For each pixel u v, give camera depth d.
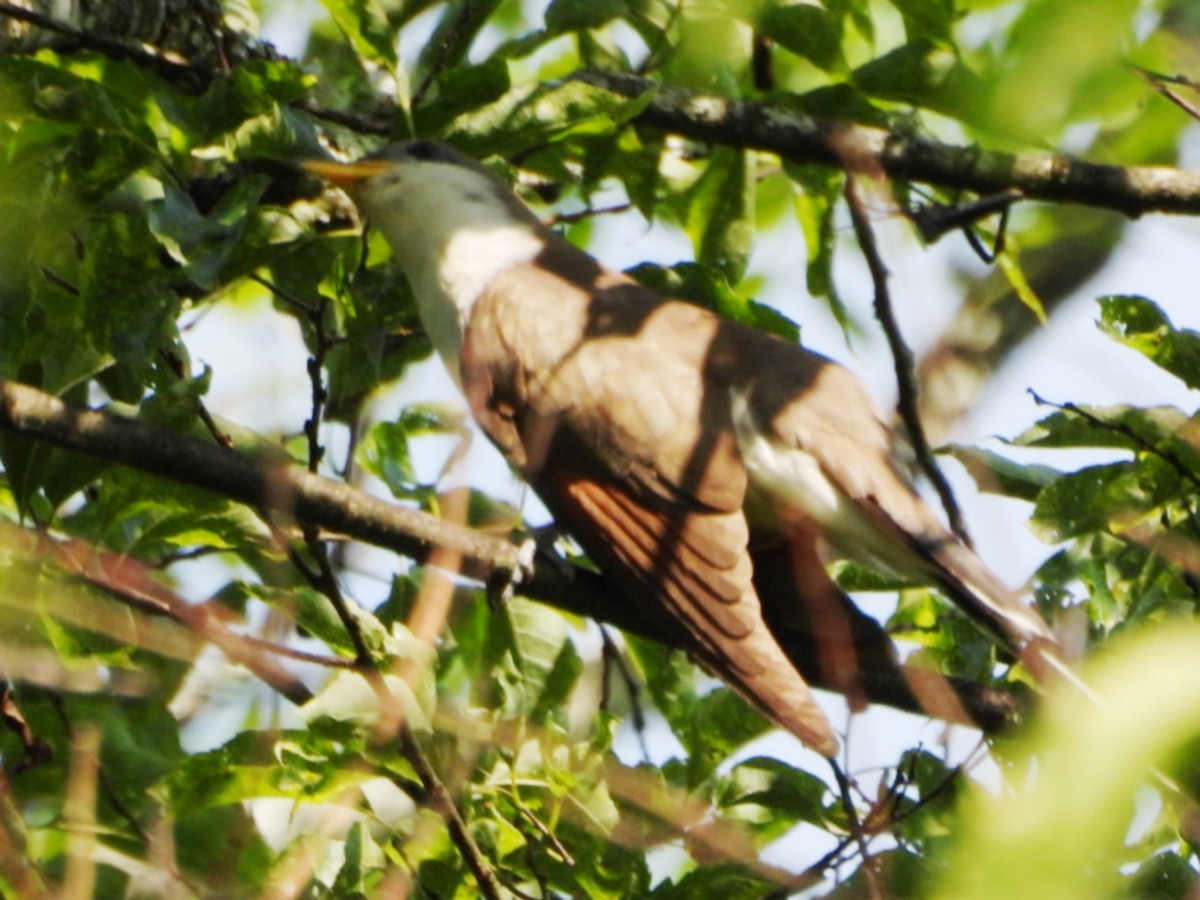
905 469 8.43
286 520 7.16
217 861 7.76
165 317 7.46
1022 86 4.98
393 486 8.38
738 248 10.06
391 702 6.48
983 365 7.48
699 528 8.00
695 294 9.58
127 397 8.77
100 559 7.30
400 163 9.94
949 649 8.41
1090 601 7.88
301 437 9.29
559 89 8.53
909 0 9.09
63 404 7.27
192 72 9.65
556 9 9.47
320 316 7.55
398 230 9.86
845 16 9.62
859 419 8.55
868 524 8.17
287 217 7.98
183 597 7.34
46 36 9.43
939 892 4.21
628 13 9.82
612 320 8.91
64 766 8.02
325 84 10.32
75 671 7.54
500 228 9.75
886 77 9.35
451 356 9.55
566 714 8.41
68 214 7.73
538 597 8.24
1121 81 5.05
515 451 8.70
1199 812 5.56
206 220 7.54
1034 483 8.09
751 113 9.76
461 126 8.46
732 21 9.80
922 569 7.98
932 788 7.56
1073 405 7.86
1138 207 10.30
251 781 6.95
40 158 7.77
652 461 8.27
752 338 8.97
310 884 7.17
